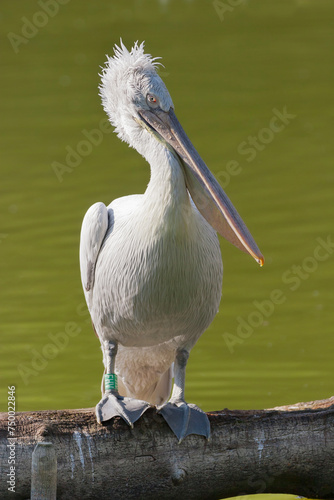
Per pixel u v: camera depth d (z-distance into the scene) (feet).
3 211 66.39
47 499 24.12
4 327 49.16
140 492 26.32
